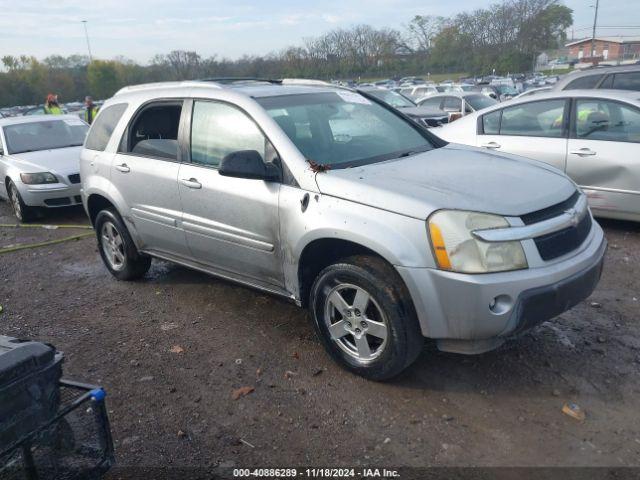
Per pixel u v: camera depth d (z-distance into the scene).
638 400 3.29
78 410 2.28
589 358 3.75
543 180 3.66
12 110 38.69
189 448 3.12
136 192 4.95
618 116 6.20
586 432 3.05
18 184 8.48
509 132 7.05
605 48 74.81
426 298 3.16
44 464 2.16
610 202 6.22
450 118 9.00
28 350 2.15
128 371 3.96
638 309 4.45
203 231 4.38
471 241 3.07
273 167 3.84
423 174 3.66
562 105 6.62
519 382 3.53
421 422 3.20
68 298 5.43
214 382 3.74
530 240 3.13
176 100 4.70
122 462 3.02
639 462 2.81
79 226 8.30
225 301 5.05
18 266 6.60
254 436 3.18
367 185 3.44
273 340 4.25
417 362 3.81
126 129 5.12
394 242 3.21
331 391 3.54
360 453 2.99
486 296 3.03
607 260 5.55
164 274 5.86
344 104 4.60
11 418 2.08
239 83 4.75
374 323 3.44
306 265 3.80
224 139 4.27
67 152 9.10
